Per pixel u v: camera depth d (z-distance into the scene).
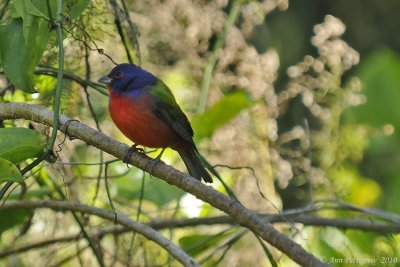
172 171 8.21
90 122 11.97
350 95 12.73
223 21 12.69
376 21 21.84
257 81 12.60
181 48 12.52
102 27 10.78
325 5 21.25
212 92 13.22
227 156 12.65
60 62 8.18
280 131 17.86
